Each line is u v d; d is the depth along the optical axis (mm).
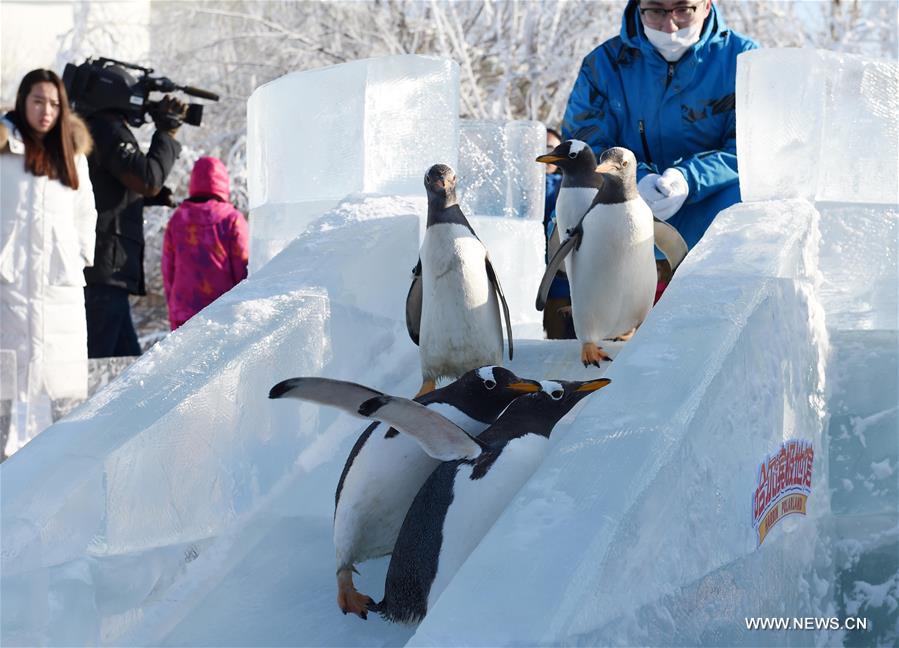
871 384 3389
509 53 11477
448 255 3086
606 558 2068
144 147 12602
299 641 2520
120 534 2695
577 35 11305
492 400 2609
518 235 4621
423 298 3199
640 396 2465
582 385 2500
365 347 3520
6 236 5387
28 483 2625
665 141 4383
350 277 3441
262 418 3086
